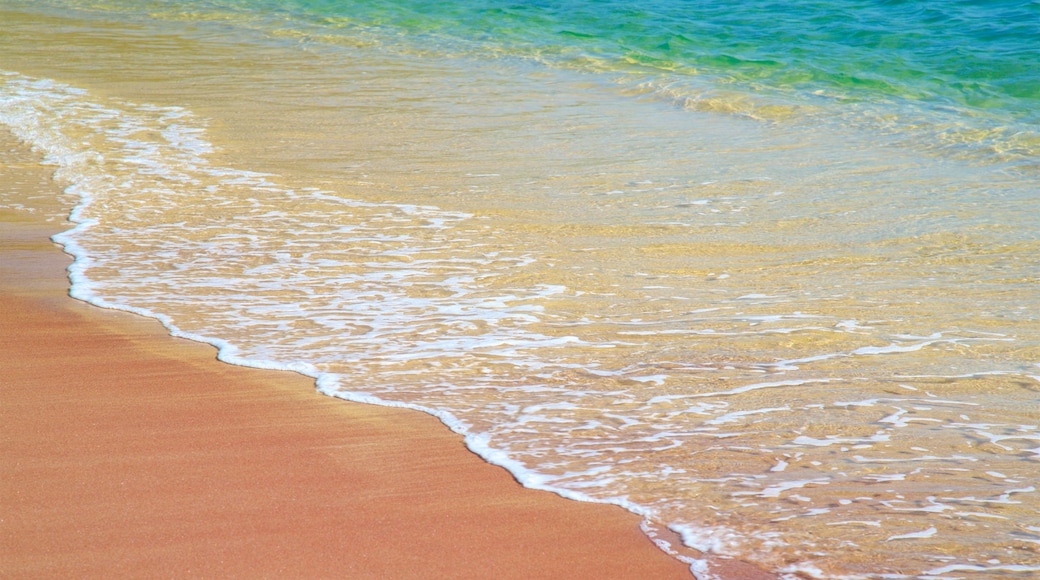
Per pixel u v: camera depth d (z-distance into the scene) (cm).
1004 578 271
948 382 409
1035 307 498
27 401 388
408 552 285
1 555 279
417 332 468
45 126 914
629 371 423
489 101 1073
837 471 335
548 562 281
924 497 317
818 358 436
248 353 442
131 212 668
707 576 275
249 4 1859
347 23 1653
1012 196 712
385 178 761
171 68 1254
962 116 1007
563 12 1758
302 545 287
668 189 733
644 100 1088
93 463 335
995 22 1539
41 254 582
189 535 291
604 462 343
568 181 755
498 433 365
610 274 554
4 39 1455
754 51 1419
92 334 464
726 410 384
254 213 668
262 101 1057
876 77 1225
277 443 354
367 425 371
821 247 602
